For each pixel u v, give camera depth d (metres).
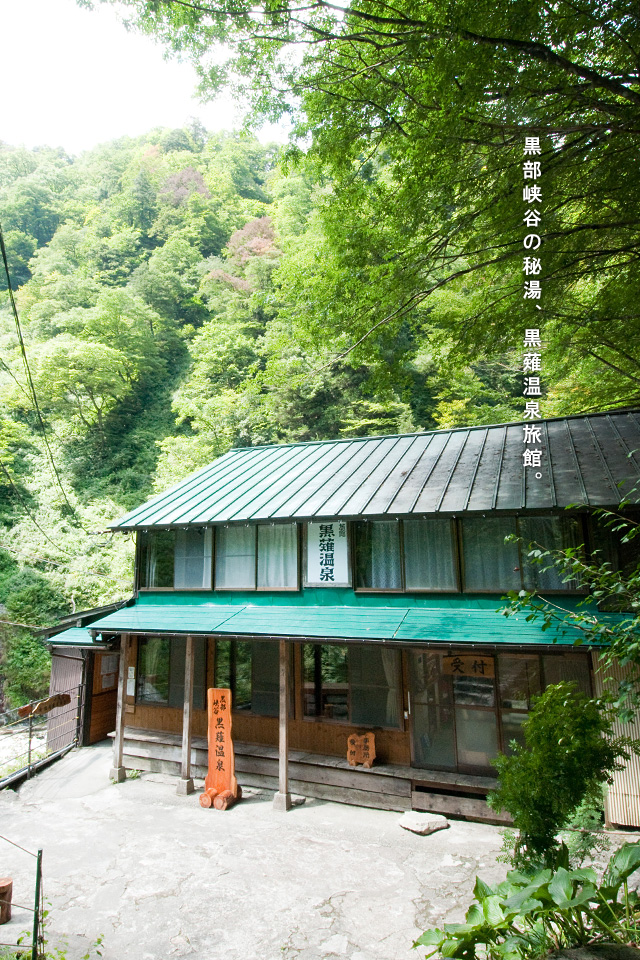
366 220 8.36
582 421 11.97
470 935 3.50
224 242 46.19
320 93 7.32
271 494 11.77
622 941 3.46
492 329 9.07
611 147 6.95
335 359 9.58
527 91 6.25
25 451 32.66
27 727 20.02
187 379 36.44
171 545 12.38
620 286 9.00
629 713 3.87
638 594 4.37
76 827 9.09
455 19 5.46
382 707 10.19
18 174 58.88
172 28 6.56
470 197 7.55
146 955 5.80
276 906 6.65
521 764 4.40
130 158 59.56
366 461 12.60
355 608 10.26
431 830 8.48
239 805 9.83
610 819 7.98
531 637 7.97
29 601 23.89
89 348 30.28
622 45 6.27
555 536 9.15
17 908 6.71
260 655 11.49
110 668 14.22
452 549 9.83
